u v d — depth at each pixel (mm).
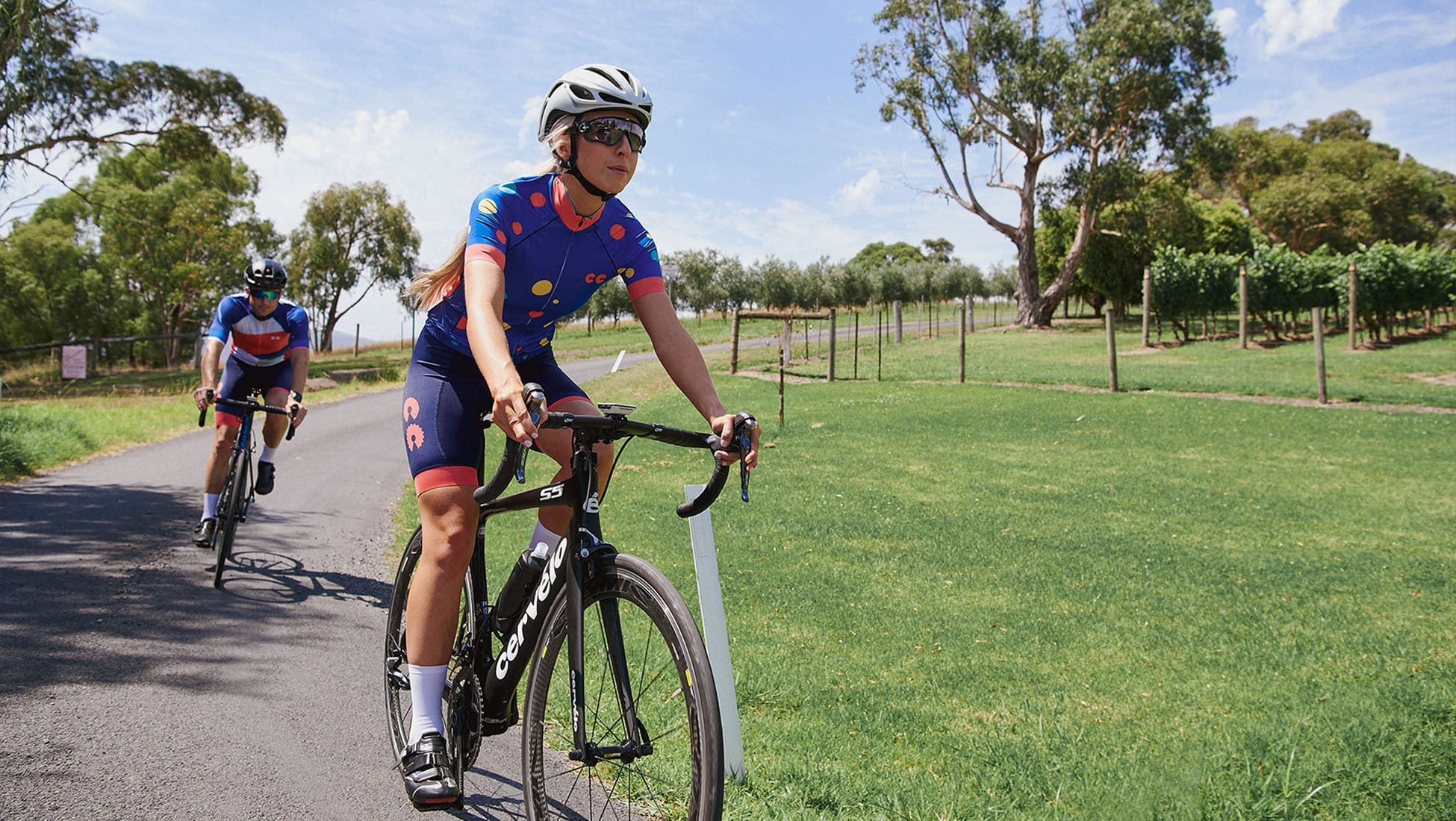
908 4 46500
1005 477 11359
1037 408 17953
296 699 3730
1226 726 4109
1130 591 6656
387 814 2811
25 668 3807
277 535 6930
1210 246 55375
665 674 2908
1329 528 8805
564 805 2781
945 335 43188
